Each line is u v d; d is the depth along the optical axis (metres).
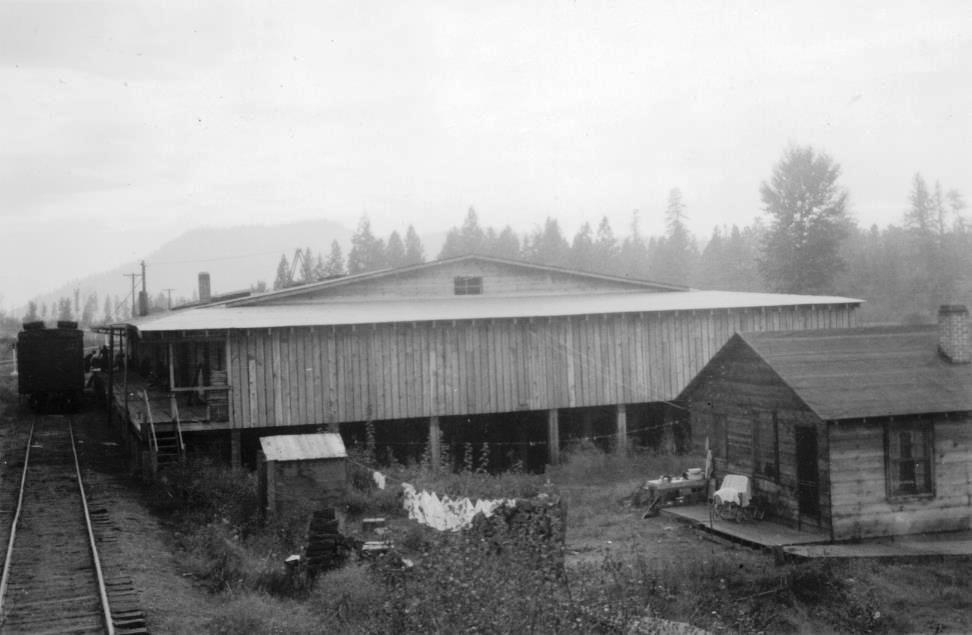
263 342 28.62
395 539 17.64
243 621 13.40
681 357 33.69
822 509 19.70
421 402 30.44
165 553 18.03
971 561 18.12
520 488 23.53
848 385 20.33
